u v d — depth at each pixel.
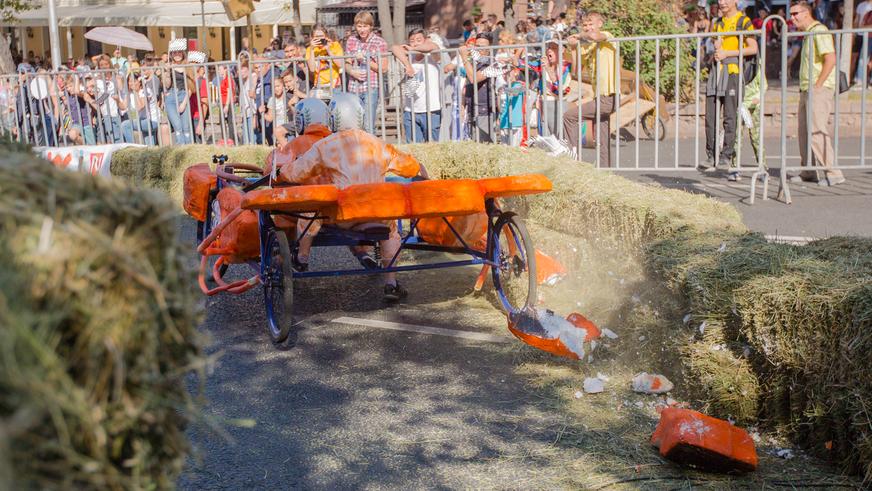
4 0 26.36
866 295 3.64
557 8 20.16
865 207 8.67
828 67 9.70
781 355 3.97
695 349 4.38
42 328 1.52
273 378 5.29
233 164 7.71
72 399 1.53
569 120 10.05
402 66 10.66
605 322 5.45
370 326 6.33
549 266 6.24
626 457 4.00
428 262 8.31
